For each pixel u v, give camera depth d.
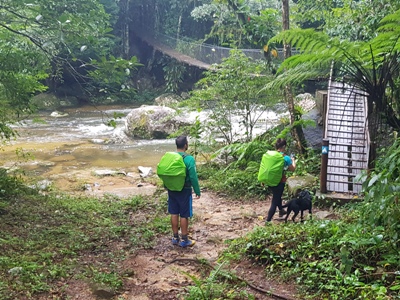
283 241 5.31
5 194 8.24
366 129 7.92
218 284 4.69
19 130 18.94
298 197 6.30
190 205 6.06
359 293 4.09
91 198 9.05
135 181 11.20
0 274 4.65
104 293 4.54
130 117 17.39
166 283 4.94
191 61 25.53
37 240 5.91
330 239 4.99
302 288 4.47
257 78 10.91
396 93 7.25
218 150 10.61
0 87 7.84
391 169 4.58
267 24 11.04
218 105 11.45
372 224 4.84
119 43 30.55
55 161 13.61
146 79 32.06
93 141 16.67
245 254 5.41
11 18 6.51
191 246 6.07
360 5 10.56
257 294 4.51
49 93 26.59
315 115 11.36
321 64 6.99
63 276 4.85
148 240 6.29
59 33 5.86
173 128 17.02
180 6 31.31
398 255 4.37
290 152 10.12
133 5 31.03
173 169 5.83
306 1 13.94
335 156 7.82
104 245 6.04
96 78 5.78
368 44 6.33
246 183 8.91
